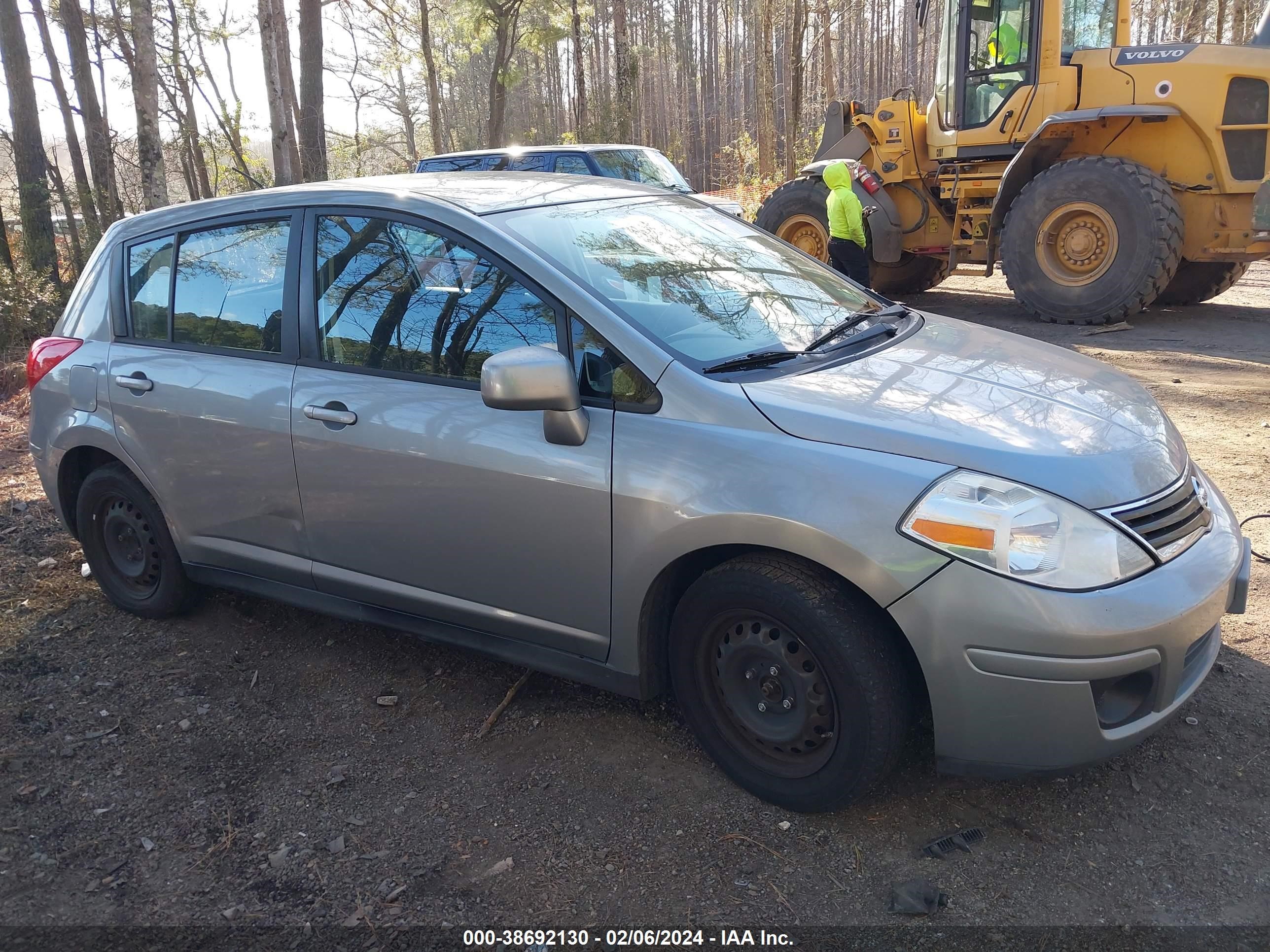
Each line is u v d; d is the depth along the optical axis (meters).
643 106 53.41
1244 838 2.63
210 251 3.87
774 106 23.47
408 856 2.75
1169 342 8.47
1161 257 8.77
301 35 21.62
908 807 2.84
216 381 3.70
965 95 10.14
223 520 3.82
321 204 3.58
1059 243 9.39
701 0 53.00
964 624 2.42
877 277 12.16
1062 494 2.47
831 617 2.56
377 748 3.28
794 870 2.62
